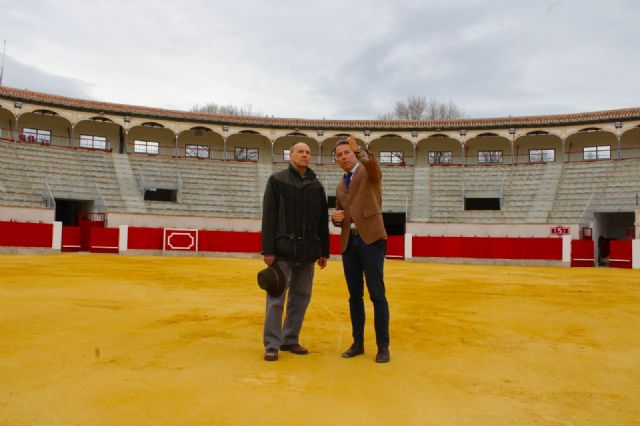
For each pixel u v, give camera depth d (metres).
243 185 30.75
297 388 3.12
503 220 27.31
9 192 23.42
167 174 29.89
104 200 25.56
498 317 6.25
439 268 17.62
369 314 6.42
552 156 32.41
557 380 3.45
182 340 4.45
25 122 29.67
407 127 32.56
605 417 2.75
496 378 3.47
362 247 3.96
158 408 2.70
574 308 7.21
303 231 4.05
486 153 33.75
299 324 4.17
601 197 26.56
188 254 23.20
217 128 32.09
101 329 4.83
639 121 28.05
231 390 3.05
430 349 4.35
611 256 20.95
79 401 2.79
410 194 30.55
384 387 3.19
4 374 3.28
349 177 4.18
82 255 19.67
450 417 2.69
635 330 5.48
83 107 28.97
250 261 18.89
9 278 9.30
